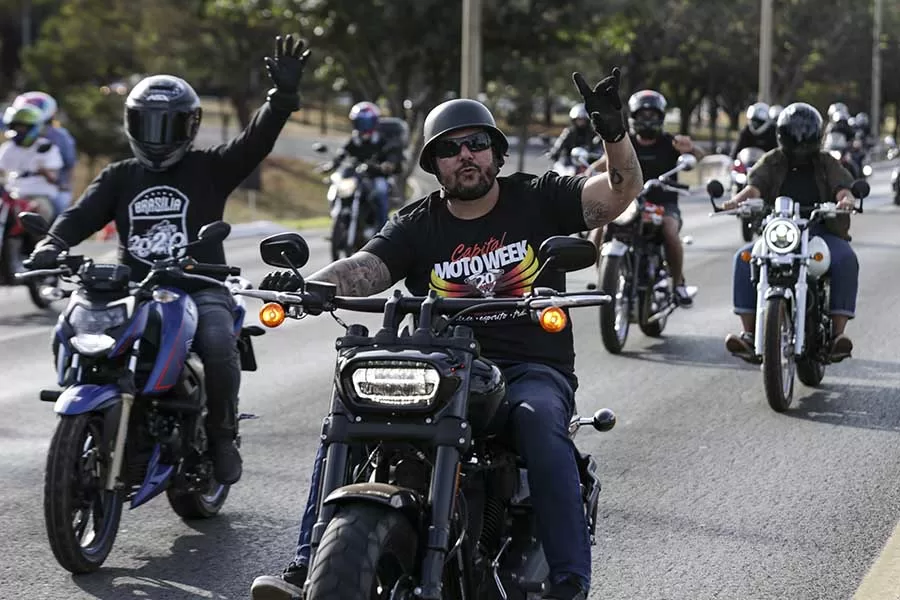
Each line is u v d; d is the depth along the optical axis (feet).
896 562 19.04
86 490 19.35
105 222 21.61
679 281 39.81
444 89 123.75
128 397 19.52
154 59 186.80
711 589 18.29
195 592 18.52
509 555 14.66
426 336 13.57
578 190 15.78
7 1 246.47
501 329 15.56
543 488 14.19
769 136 62.28
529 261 15.65
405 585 12.96
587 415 29.09
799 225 29.89
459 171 15.30
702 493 22.94
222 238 20.21
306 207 169.07
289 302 14.42
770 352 28.81
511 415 14.56
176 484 20.75
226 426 21.22
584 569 14.12
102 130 168.86
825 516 21.56
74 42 183.11
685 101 295.07
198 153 21.88
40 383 34.32
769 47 143.13
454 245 15.76
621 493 23.00
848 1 263.08
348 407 13.15
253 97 205.67
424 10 114.73
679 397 31.07
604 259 37.17
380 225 63.10
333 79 140.26
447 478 12.94
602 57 183.93
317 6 119.34
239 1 125.39
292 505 22.71
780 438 26.89
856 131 124.26
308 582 12.26
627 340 39.55
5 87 237.45
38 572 19.30
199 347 20.93
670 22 245.65
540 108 310.45
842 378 33.06
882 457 25.30
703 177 139.13
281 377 34.17
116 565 19.69
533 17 118.62
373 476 13.61
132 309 19.75
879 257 61.52
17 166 54.19
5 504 22.79
